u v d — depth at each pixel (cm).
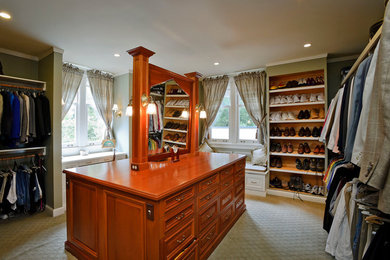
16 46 271
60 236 222
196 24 221
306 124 362
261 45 279
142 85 188
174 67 384
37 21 211
